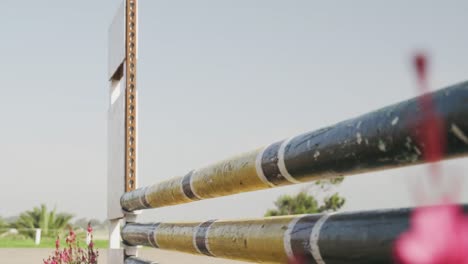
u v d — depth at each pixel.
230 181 2.21
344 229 1.21
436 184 0.33
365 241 1.12
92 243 6.33
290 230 1.47
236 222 2.04
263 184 1.94
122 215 5.03
